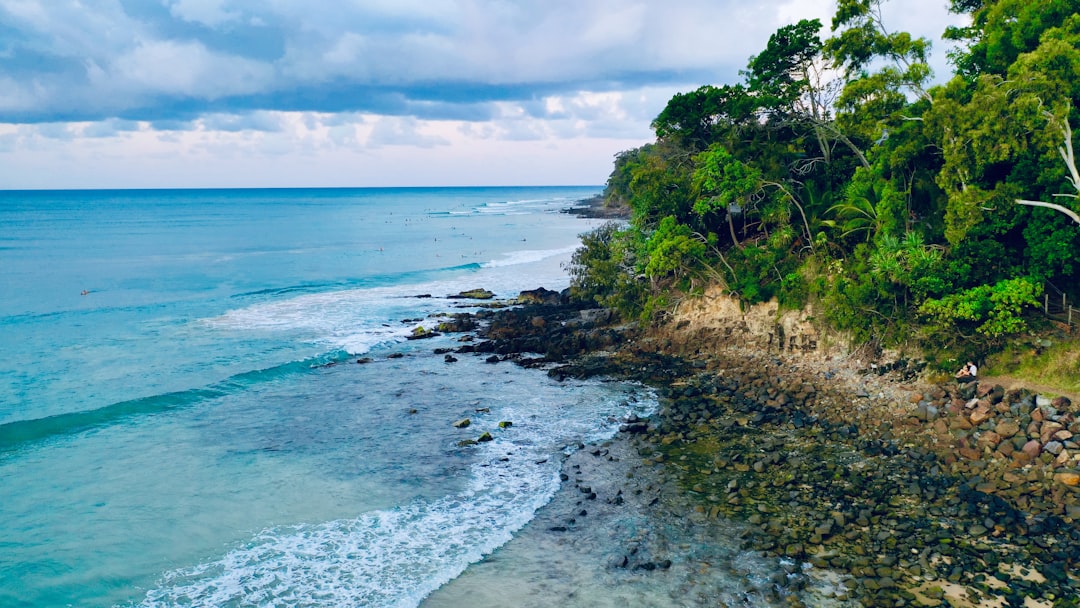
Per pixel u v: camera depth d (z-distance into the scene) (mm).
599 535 16219
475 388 28219
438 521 17078
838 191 33781
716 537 15867
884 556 14500
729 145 36031
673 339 33125
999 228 25188
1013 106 21578
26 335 36781
